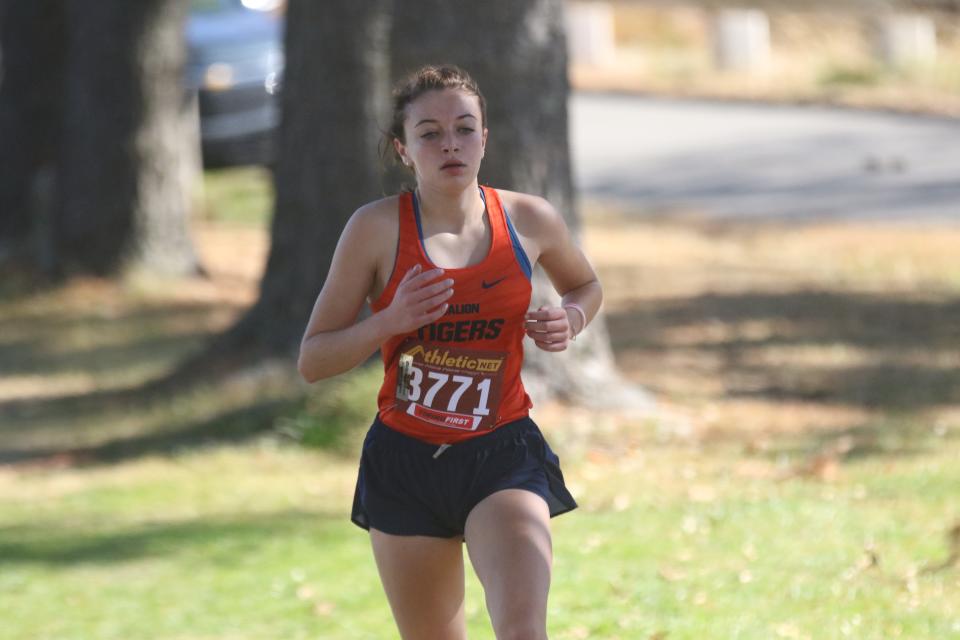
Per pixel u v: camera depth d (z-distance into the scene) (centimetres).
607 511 2773
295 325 3919
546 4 3616
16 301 5650
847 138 7694
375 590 2378
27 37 6219
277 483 3234
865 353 4316
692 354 4416
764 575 2292
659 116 8594
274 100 7019
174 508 3078
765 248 5947
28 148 6234
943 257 5531
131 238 5772
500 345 1540
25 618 2311
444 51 3616
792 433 3447
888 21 9338
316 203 3900
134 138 5747
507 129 3569
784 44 10544
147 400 4094
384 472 1555
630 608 2164
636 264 5828
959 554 2320
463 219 1541
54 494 3309
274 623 2241
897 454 3181
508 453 1536
